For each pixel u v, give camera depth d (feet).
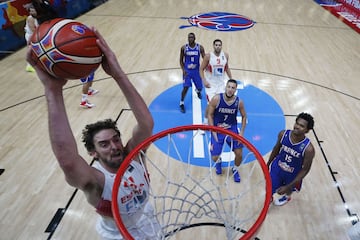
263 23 32.99
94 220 9.52
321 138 13.80
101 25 30.40
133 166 5.36
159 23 31.78
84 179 4.39
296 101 17.04
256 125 14.79
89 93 17.40
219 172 11.39
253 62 22.25
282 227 9.33
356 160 12.44
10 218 9.52
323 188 10.96
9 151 12.63
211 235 8.70
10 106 16.11
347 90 18.44
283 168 9.17
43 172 11.53
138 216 5.81
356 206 10.22
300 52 24.67
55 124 3.89
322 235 9.12
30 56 4.10
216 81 15.46
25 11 25.20
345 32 30.58
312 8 40.93
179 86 18.61
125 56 22.82
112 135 5.12
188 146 13.12
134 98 4.69
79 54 4.00
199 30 29.76
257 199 10.18
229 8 39.73
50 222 9.41
